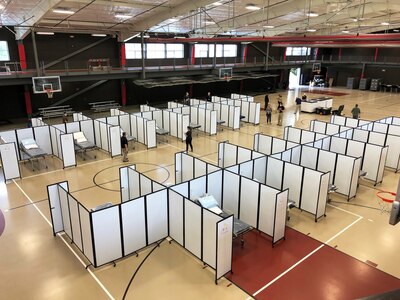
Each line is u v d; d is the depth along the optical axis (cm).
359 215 1017
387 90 3856
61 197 846
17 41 2183
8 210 1031
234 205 949
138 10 1906
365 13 2395
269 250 844
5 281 728
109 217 748
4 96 2286
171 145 1702
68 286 714
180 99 3294
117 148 1524
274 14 2306
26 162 1454
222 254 720
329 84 4338
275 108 2770
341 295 695
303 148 1195
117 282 727
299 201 1016
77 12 1830
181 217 816
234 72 3472
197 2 1792
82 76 2270
